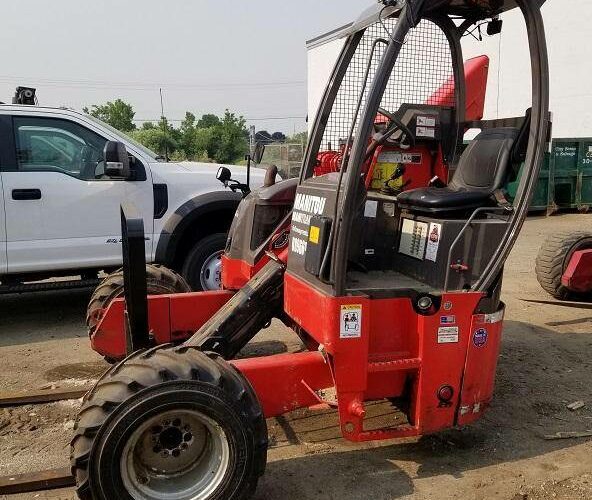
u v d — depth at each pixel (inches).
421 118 169.8
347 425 129.4
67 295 300.0
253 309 159.0
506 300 284.5
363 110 120.0
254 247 174.9
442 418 136.6
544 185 557.3
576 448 151.6
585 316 260.1
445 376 134.8
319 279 129.2
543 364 206.4
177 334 183.0
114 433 107.7
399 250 152.6
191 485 115.8
